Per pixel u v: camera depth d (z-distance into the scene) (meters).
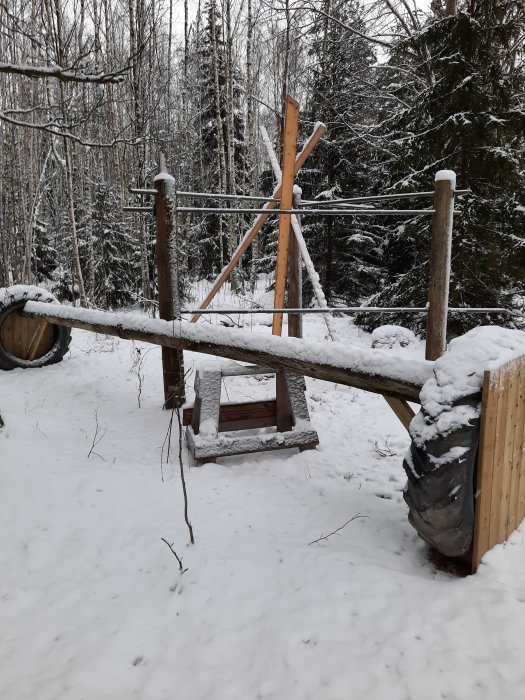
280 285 5.08
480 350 2.24
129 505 2.95
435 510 2.12
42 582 2.30
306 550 2.50
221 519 2.82
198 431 3.66
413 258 10.26
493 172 7.46
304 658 1.81
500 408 2.25
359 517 2.86
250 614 2.07
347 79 12.02
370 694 1.66
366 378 2.81
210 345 3.71
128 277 13.91
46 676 1.77
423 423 2.20
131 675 1.78
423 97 8.16
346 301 12.41
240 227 18.17
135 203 15.29
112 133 13.47
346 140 11.52
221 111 17.55
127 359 6.54
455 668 1.74
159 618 2.06
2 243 12.69
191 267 19.47
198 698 1.67
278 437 3.66
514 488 2.59
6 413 4.43
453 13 8.32
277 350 3.28
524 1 7.58
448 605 2.05
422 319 8.59
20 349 6.24
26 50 10.28
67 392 5.21
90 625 2.02
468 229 7.59
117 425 4.29
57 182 17.69
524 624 1.91
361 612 2.04
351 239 11.31
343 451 3.82
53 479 3.23
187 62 20.34
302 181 12.48
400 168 8.48
